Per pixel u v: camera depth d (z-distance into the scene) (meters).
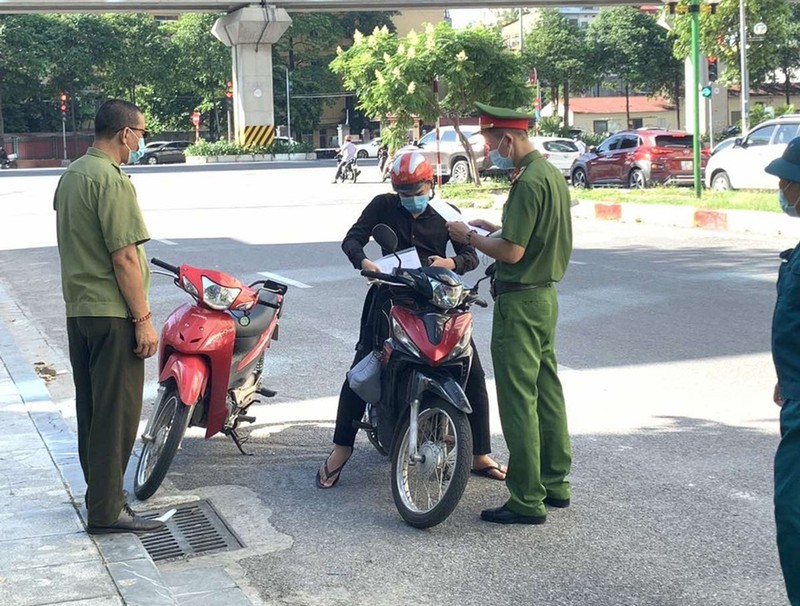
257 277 13.24
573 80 71.69
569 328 9.79
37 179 40.75
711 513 5.14
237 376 5.85
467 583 4.40
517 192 4.77
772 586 4.30
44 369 8.59
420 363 4.95
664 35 69.88
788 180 3.38
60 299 12.27
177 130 82.25
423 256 5.50
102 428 4.69
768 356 8.50
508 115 4.81
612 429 6.63
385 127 29.44
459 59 26.98
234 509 5.37
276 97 80.75
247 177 39.88
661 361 8.43
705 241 16.34
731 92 75.50
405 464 5.14
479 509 5.29
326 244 16.83
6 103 74.94
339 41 86.00
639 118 89.25
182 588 4.37
